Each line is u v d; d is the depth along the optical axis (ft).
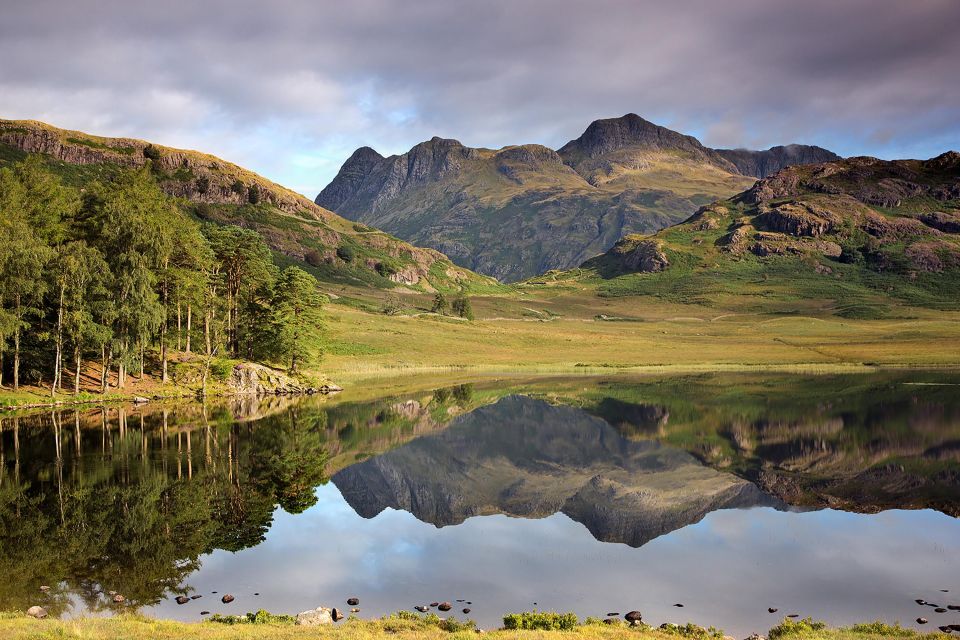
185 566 99.71
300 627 67.46
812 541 120.57
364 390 365.40
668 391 360.48
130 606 82.12
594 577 99.25
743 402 312.09
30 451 180.45
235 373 324.80
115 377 295.89
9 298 236.43
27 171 276.21
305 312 356.59
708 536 124.77
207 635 61.72
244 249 333.21
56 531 114.52
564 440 237.25
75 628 60.59
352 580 96.27
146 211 276.62
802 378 410.31
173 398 293.43
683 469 191.52
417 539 122.62
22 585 89.10
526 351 581.94
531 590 92.79
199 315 319.68
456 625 71.20
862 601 88.12
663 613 83.46
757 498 156.87
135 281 254.27
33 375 268.21
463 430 255.70
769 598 89.71
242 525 123.95
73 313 244.63
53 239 261.85
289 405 295.89
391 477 179.42
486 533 128.47
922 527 130.11
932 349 558.97
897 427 241.76
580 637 65.26
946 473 177.17
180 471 162.20
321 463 187.21
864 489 162.40
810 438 228.02
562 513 146.00
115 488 144.46
